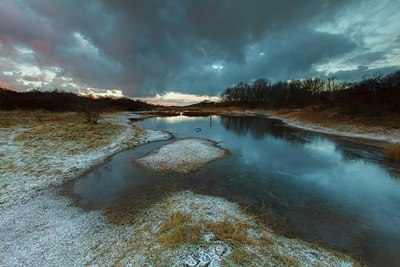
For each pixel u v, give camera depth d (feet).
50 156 37.86
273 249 15.56
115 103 218.79
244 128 91.25
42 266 14.32
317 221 20.66
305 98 171.22
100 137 54.24
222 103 339.16
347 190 27.96
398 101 71.82
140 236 17.10
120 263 14.17
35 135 48.49
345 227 19.72
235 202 24.32
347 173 34.40
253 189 28.07
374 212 22.44
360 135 64.90
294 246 16.46
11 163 32.86
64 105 117.39
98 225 19.22
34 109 102.99
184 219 19.07
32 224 19.38
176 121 123.95
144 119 135.23
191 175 32.96
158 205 22.94
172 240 15.90
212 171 34.94
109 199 24.71
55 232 18.15
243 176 32.86
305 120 104.32
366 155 45.09
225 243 15.67
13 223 19.42
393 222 20.59
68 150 42.11
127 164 38.04
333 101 105.91
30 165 33.12
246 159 42.27
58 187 27.73
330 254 15.81
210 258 14.08
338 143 57.11
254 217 20.77
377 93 83.71
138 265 13.85
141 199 24.70
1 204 22.40
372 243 17.47
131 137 59.98
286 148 52.16
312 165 38.55
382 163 39.60
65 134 51.55
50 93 127.65
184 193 26.40
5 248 16.10
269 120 132.46
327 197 25.91
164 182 30.12
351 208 23.26
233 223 18.79
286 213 22.07
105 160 40.14
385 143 54.65
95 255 15.17
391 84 82.89
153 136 65.92
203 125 103.14
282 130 84.07
